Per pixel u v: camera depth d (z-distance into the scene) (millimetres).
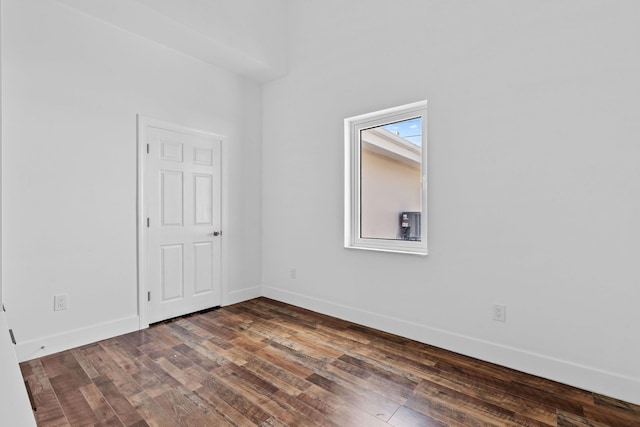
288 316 3213
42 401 1812
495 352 2254
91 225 2588
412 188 2777
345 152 3117
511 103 2168
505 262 2213
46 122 2365
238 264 3691
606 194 1869
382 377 2076
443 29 2461
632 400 1802
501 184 2219
